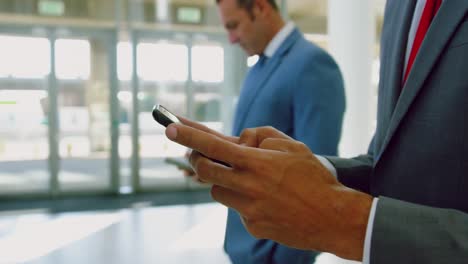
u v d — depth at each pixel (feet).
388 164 1.77
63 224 16.25
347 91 13.24
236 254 3.87
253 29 4.19
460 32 1.47
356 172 2.16
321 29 21.89
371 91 13.26
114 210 18.74
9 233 15.02
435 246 1.19
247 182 1.24
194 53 23.18
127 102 22.49
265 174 1.24
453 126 1.47
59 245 13.65
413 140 1.63
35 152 21.40
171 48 22.86
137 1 22.13
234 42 4.55
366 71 13.11
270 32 4.17
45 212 18.34
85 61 21.79
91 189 22.24
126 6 22.02
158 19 22.52
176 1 22.62
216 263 12.08
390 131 1.72
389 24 2.15
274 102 3.80
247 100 4.14
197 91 23.40
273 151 1.29
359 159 2.30
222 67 23.54
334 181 1.33
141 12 22.25
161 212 18.28
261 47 4.28
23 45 20.92
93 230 15.43
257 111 3.95
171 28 22.75
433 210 1.26
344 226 1.25
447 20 1.51
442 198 1.51
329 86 3.63
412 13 1.91
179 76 23.11
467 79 1.43
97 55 21.94
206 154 1.24
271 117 3.84
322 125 3.51
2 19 20.59
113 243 13.87
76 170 22.00
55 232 15.16
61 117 21.66
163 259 12.36
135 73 22.40
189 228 15.69
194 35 23.11
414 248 1.20
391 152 1.75
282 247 3.41
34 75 21.18
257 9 4.08
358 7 12.96
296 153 1.32
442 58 1.53
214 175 1.26
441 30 1.53
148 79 22.67
